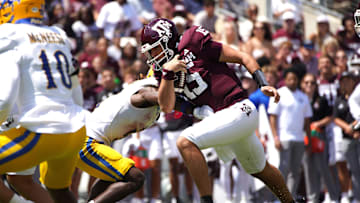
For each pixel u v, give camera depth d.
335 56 33.53
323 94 28.97
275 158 27.25
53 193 15.67
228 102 16.53
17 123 14.24
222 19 39.38
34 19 14.57
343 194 28.92
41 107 13.91
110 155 16.52
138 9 42.28
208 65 16.55
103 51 34.03
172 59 16.53
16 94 13.63
